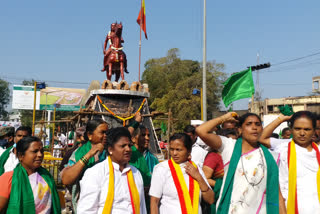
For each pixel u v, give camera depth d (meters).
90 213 3.18
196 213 3.52
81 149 4.25
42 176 3.62
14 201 3.27
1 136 5.87
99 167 3.35
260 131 3.49
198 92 16.66
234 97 7.93
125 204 3.30
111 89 10.12
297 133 3.84
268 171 3.41
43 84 16.14
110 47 11.49
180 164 3.73
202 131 3.53
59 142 19.02
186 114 32.50
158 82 38.22
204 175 3.83
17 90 41.66
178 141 3.71
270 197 3.39
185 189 3.57
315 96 42.09
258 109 46.41
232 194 3.41
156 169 3.75
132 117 9.61
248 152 3.51
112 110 10.03
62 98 45.16
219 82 36.88
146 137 4.96
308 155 3.81
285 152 3.90
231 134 4.68
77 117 10.46
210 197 3.69
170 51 39.06
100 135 4.18
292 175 3.75
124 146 3.40
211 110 35.81
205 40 16.91
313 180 3.72
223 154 3.62
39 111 50.66
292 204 3.70
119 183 3.33
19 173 3.42
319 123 4.50
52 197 3.62
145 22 12.23
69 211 6.43
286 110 4.33
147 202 4.57
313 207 3.63
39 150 3.54
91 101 11.37
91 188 3.21
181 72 37.34
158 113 9.22
